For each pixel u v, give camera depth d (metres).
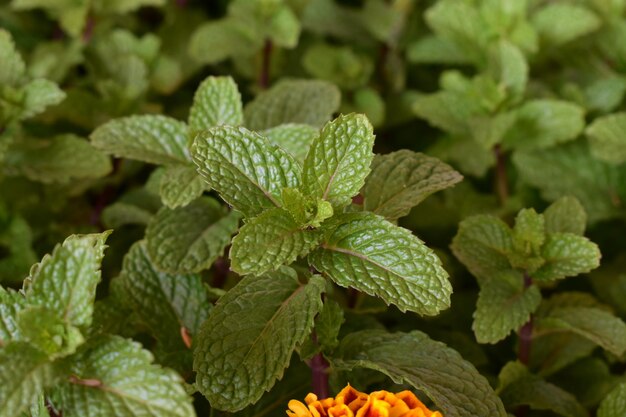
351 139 0.45
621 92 0.64
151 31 0.72
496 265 0.51
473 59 0.66
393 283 0.44
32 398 0.42
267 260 0.44
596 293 0.59
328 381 0.48
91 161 0.56
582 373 0.54
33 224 0.58
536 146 0.62
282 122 0.55
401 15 0.69
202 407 0.49
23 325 0.42
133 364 0.42
